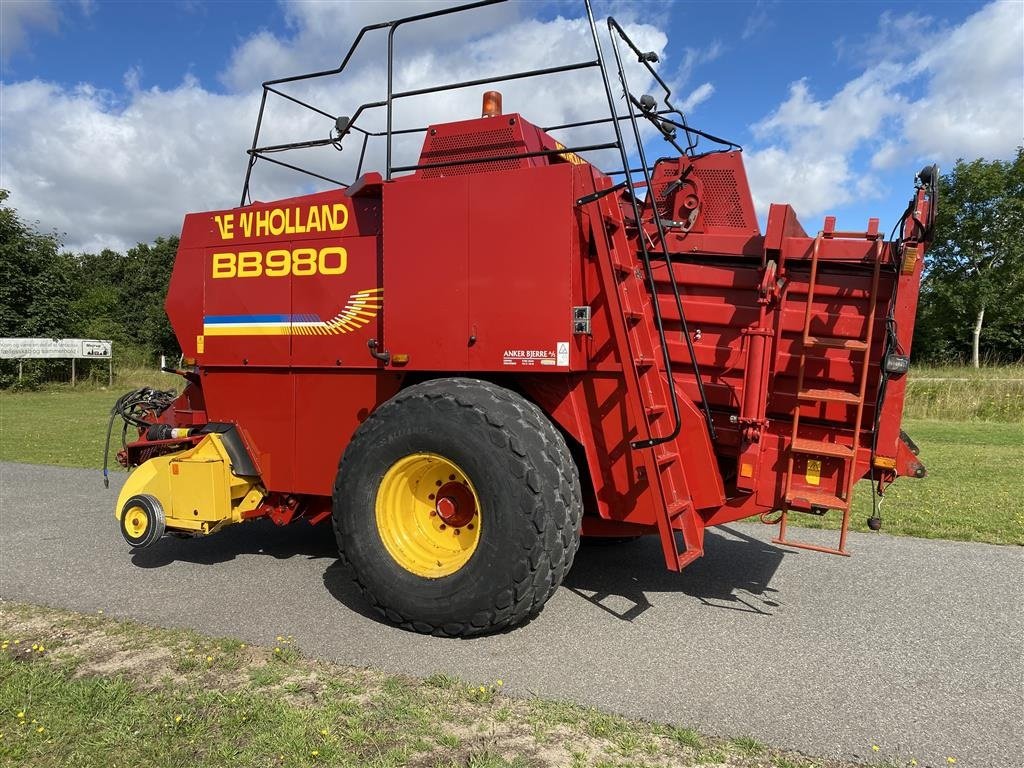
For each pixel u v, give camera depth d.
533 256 3.82
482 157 4.48
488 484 3.65
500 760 2.64
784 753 2.74
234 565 5.16
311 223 4.68
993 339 38.31
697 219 4.39
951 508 7.10
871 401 4.01
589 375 4.02
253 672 3.38
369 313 4.49
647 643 3.80
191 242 5.14
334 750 2.68
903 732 2.91
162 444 5.30
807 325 3.94
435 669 3.44
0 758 2.61
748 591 4.66
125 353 37.19
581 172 3.78
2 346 27.38
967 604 4.43
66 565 5.14
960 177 36.91
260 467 4.97
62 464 9.88
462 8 4.05
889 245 3.88
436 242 4.05
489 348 3.94
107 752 2.67
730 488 4.40
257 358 4.88
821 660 3.60
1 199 29.47
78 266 56.72
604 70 3.68
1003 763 2.70
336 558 5.36
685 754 2.72
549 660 3.56
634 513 4.02
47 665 3.44
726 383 4.23
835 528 6.33
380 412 4.03
